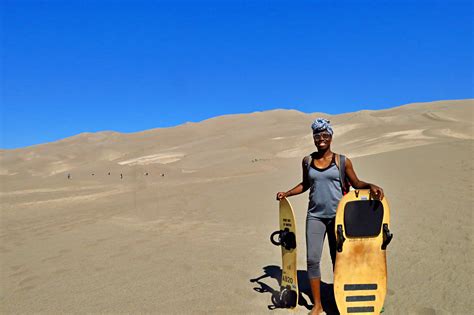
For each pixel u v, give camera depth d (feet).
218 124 385.70
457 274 17.48
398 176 50.83
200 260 23.47
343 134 218.18
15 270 23.73
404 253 21.15
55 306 17.28
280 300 16.03
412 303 15.21
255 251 25.13
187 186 81.97
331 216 14.96
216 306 16.19
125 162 266.16
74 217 47.88
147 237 31.68
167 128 387.14
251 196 53.78
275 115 407.44
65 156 310.65
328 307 15.65
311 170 15.15
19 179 146.82
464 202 31.63
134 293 18.29
